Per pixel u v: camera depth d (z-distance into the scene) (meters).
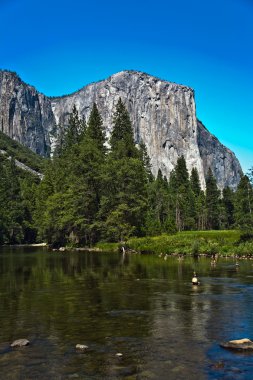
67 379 11.77
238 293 25.80
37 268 42.34
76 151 102.56
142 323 18.05
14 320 18.72
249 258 53.06
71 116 121.81
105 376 11.98
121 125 111.06
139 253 67.75
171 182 160.12
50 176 114.44
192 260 51.12
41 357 13.59
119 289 27.62
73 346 14.75
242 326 17.41
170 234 84.12
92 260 52.91
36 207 119.00
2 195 124.62
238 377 11.87
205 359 13.32
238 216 93.56
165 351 14.13
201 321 18.34
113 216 80.69
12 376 12.01
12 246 105.69
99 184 88.69
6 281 32.12
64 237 94.00
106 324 17.91
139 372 12.27
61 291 27.00
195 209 146.38
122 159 89.19
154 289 27.52
